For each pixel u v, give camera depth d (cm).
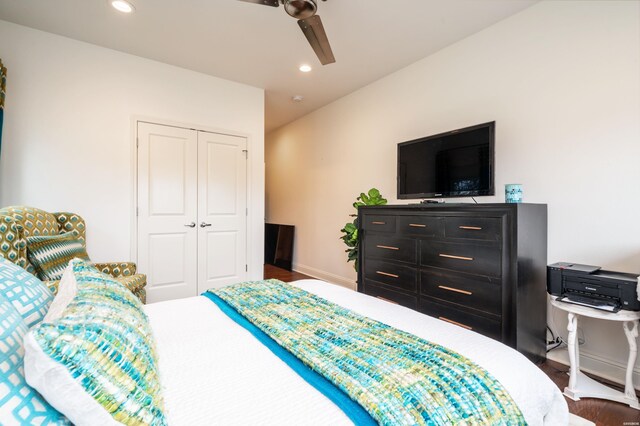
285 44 287
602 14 197
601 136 198
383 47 292
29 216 200
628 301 161
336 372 84
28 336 52
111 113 300
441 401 74
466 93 275
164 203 329
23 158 263
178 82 334
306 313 132
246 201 383
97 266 238
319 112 467
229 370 90
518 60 239
